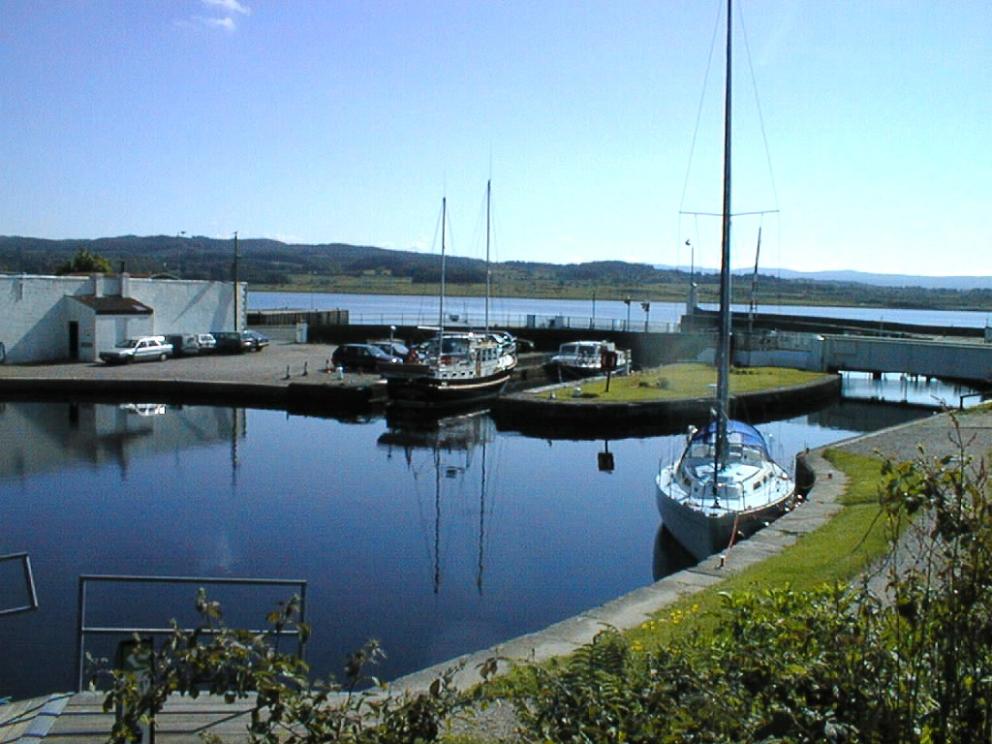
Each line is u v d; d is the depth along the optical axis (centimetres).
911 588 433
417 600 1716
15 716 792
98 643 1388
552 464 3234
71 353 5356
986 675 409
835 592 493
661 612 1177
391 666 1379
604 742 429
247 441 3512
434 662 1401
